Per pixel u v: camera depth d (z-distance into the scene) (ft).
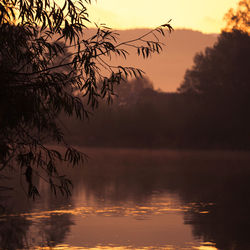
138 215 174.40
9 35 74.28
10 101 70.49
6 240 127.24
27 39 76.02
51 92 74.38
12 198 197.06
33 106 72.33
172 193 246.47
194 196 233.14
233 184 290.97
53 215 169.78
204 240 130.82
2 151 77.77
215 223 157.69
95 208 189.67
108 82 74.54
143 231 143.23
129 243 126.62
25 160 75.97
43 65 76.95
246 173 378.32
